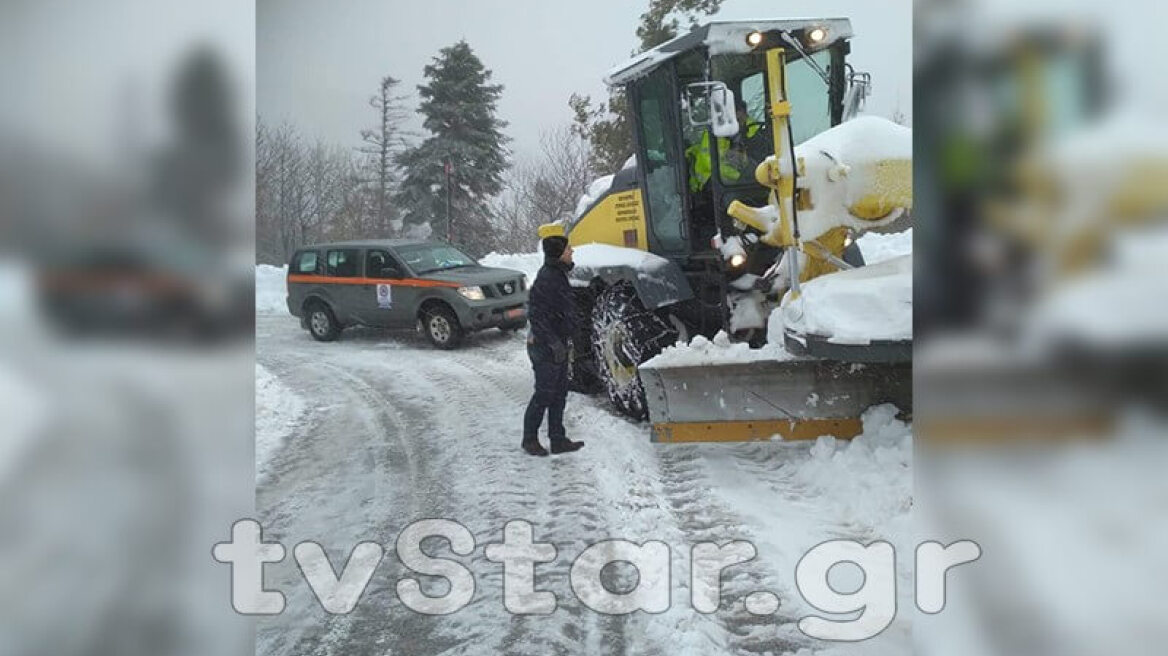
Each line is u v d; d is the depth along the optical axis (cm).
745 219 453
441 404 625
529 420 475
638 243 577
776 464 429
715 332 529
